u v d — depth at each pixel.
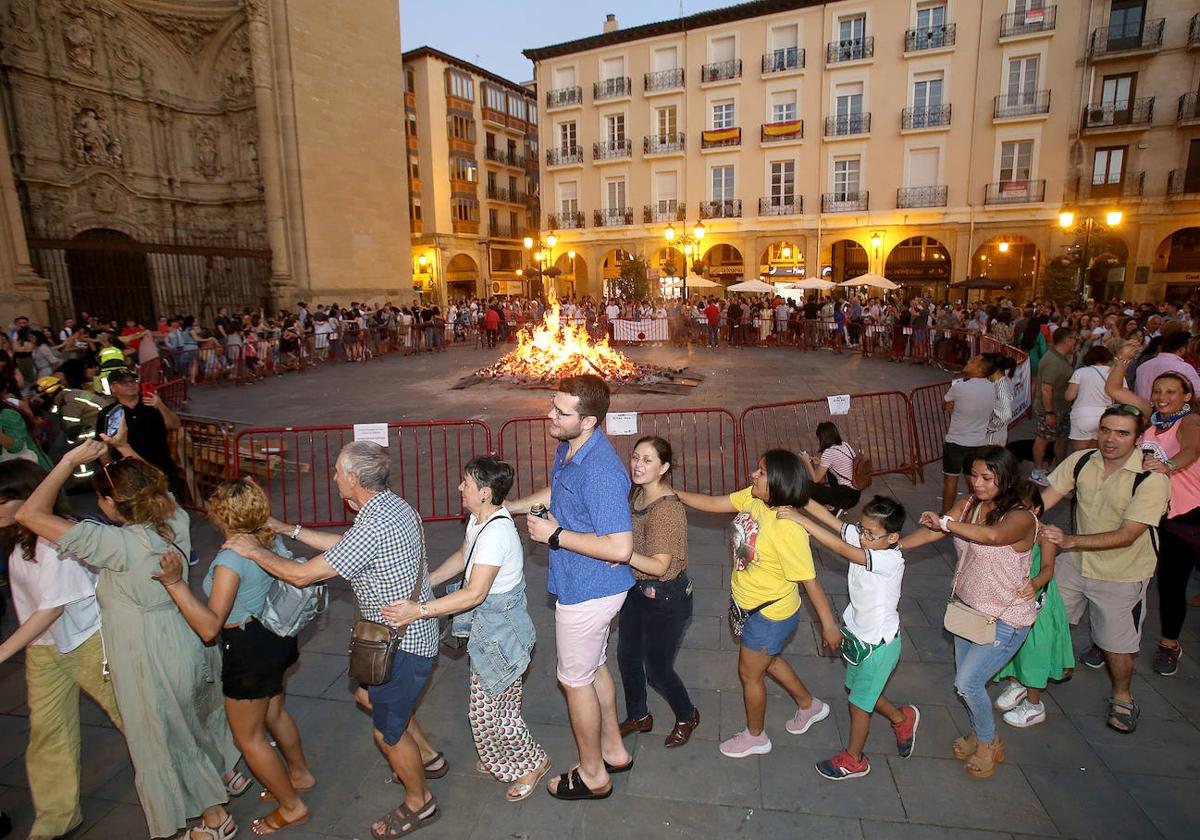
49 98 19.98
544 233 37.28
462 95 40.28
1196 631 4.27
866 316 21.09
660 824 2.82
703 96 32.81
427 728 3.51
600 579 2.71
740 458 8.43
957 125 28.41
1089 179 26.88
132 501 2.59
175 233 23.61
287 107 22.97
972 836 2.72
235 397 14.26
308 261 23.92
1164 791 2.94
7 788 3.17
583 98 35.53
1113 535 3.12
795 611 3.02
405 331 23.20
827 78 30.28
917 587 4.91
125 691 2.61
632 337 25.27
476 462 2.79
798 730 3.36
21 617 2.74
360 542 2.52
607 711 3.01
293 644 2.81
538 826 2.83
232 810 3.04
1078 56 26.31
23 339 13.01
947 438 6.04
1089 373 5.80
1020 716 3.38
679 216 33.84
